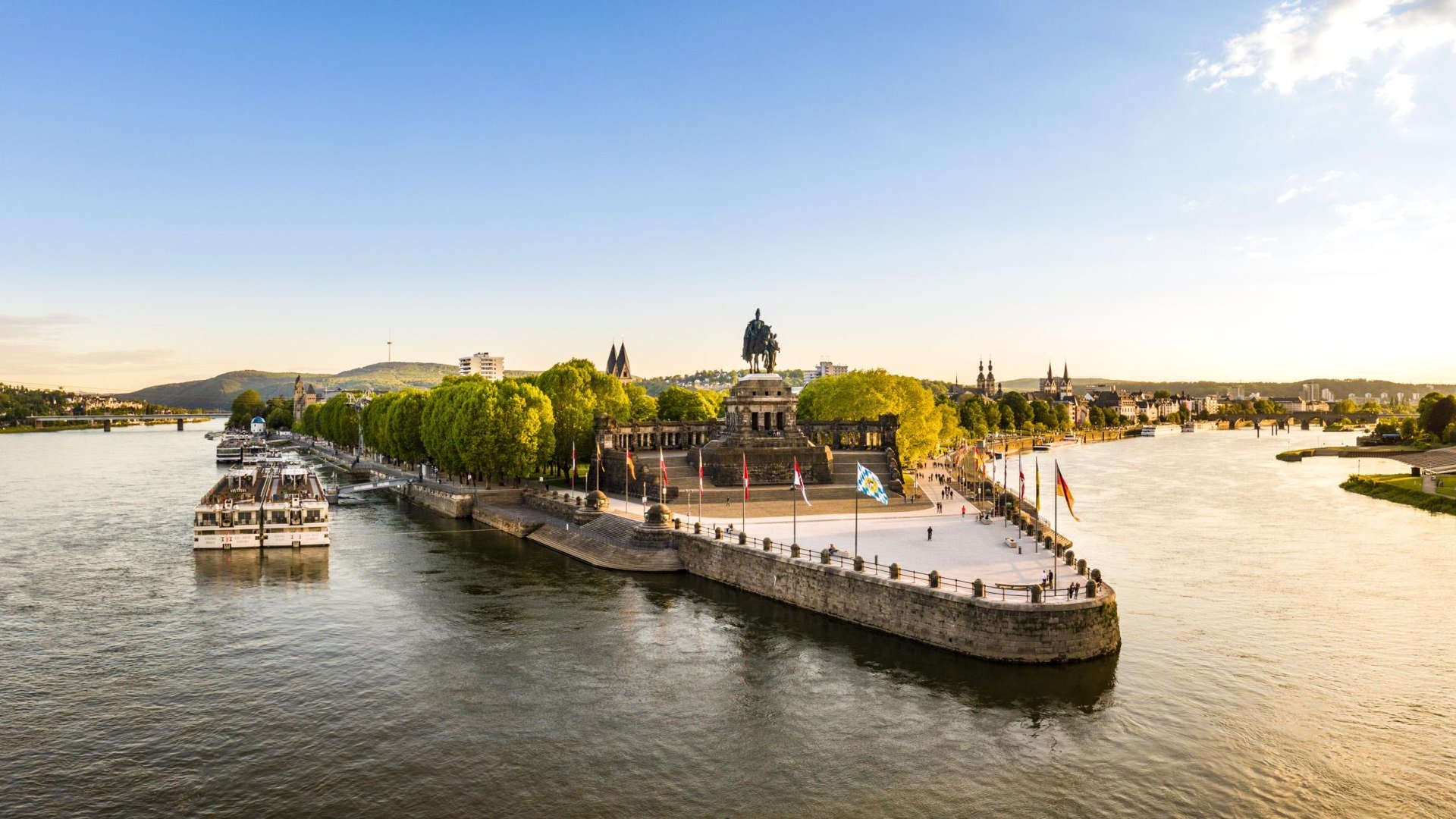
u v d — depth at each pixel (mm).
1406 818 46125
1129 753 53281
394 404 197500
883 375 184625
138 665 69125
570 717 59125
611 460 146250
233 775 51094
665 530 104250
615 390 185250
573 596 90062
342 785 49906
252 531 115875
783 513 117438
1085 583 74188
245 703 61500
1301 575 97812
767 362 155875
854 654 70938
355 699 62188
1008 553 88188
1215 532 127625
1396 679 65125
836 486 134625
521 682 65438
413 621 80875
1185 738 55281
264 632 77438
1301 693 62312
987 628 67938
